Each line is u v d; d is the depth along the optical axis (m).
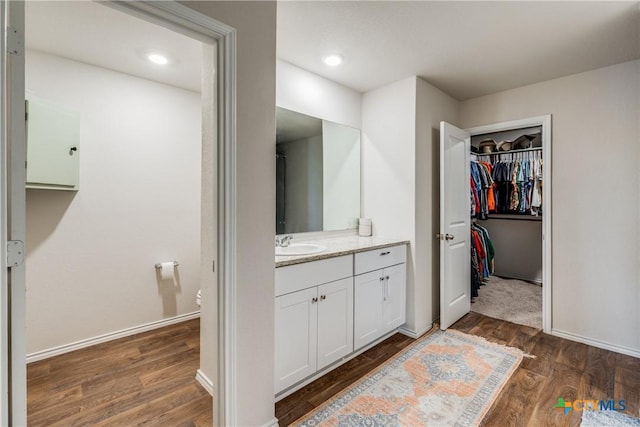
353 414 1.65
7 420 0.93
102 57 2.30
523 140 3.97
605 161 2.40
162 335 2.66
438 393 1.82
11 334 0.95
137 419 1.63
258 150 1.44
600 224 2.43
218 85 1.33
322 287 1.95
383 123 2.83
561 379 1.96
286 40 2.04
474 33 1.96
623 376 2.00
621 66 2.34
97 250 2.49
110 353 2.34
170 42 2.08
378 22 1.84
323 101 2.64
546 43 2.07
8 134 0.94
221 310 1.36
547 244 2.66
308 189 2.57
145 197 2.74
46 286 2.27
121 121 2.59
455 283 2.92
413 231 2.64
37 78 2.20
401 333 2.70
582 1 1.64
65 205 2.34
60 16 1.78
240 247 1.38
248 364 1.43
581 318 2.51
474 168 3.88
